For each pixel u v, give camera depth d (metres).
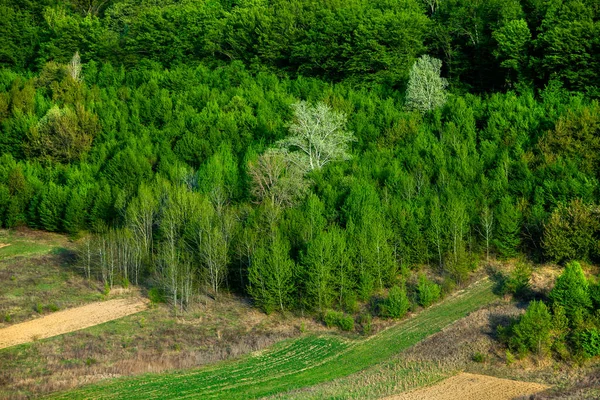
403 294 72.62
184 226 84.62
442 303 74.50
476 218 82.19
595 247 75.81
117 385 61.50
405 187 87.50
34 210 102.06
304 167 94.75
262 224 83.06
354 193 85.25
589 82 109.25
